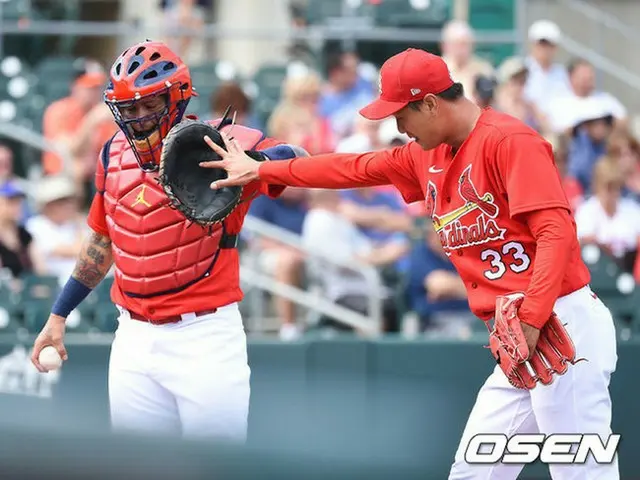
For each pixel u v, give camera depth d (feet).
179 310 50.47
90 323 89.40
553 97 121.80
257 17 149.69
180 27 139.74
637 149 113.29
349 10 139.03
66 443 20.70
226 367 50.90
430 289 92.27
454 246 48.03
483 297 47.67
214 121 52.26
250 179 48.21
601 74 141.18
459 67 116.88
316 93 114.32
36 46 139.54
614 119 114.83
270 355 79.30
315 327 94.79
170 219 49.98
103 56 150.00
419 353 79.25
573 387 47.50
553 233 44.09
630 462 79.36
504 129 45.32
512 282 46.85
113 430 21.11
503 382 49.75
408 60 45.68
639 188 110.42
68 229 97.76
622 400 79.82
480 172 45.98
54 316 54.24
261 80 128.26
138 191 50.08
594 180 104.94
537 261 44.24
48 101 124.98
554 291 43.98
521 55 132.46
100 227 52.95
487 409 50.11
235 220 51.24
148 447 20.80
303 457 21.49
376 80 125.90
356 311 93.30
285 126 112.88
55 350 54.39
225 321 51.34
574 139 115.03
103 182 51.49
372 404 41.96
